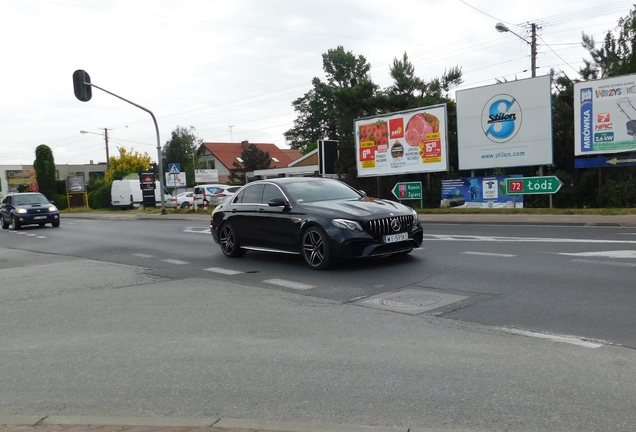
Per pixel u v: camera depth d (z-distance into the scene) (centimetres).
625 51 2770
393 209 1014
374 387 455
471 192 2550
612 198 2294
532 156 2389
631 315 619
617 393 419
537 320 621
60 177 10500
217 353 566
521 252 1088
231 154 8250
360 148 2961
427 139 2688
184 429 383
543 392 427
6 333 697
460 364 496
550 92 2322
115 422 402
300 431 373
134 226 2561
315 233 1013
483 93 2495
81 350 606
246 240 1192
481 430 372
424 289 812
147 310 775
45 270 1234
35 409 451
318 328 637
